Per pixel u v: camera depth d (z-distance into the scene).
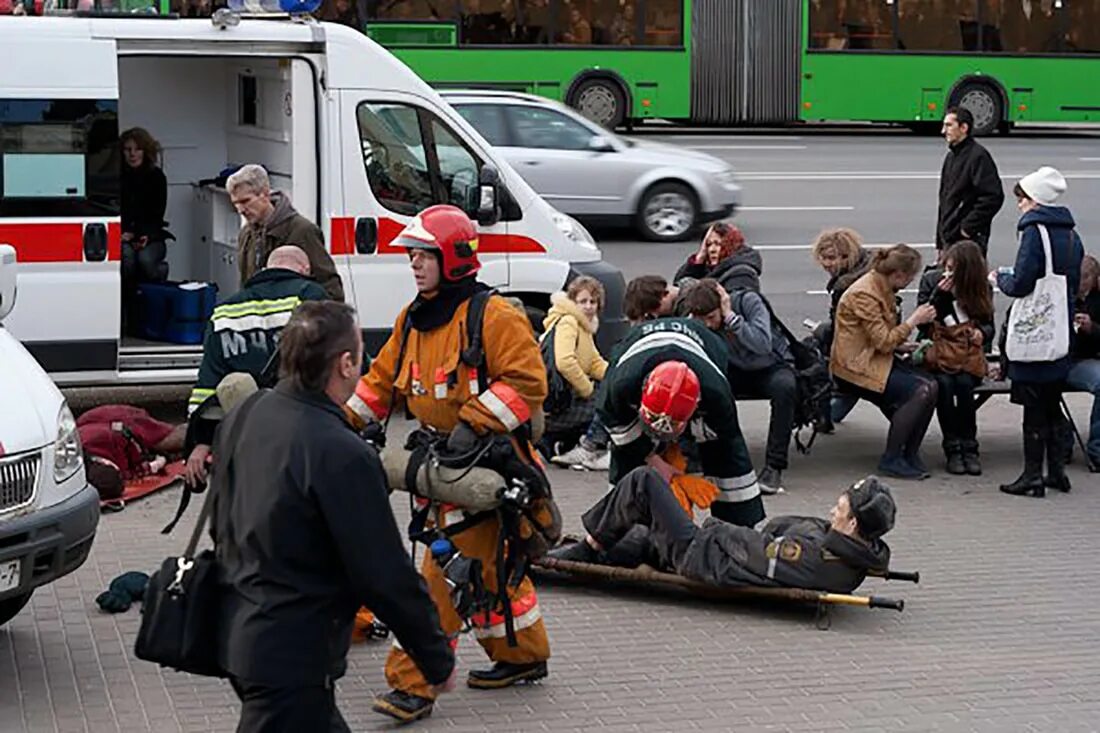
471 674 9.25
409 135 15.42
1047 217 13.41
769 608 10.77
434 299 8.55
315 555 6.19
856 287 14.42
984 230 19.27
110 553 11.52
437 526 8.66
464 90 28.22
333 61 15.07
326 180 15.12
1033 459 13.85
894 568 11.79
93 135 14.37
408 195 15.44
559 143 27.80
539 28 40.12
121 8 14.84
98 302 14.55
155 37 14.55
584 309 14.31
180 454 13.55
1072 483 14.42
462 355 8.45
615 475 10.94
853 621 10.61
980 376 14.52
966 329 14.46
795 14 42.22
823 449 15.48
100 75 14.38
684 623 10.46
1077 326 14.64
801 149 40.91
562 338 14.16
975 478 14.51
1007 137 44.47
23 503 9.00
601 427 14.25
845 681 9.54
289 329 6.29
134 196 16.20
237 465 6.29
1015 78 43.31
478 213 15.44
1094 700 9.35
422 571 8.83
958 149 19.27
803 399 13.91
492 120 27.56
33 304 14.34
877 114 42.94
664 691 9.30
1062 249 13.45
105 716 8.71
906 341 14.67
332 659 6.27
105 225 14.49
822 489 14.01
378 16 39.06
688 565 10.59
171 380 15.16
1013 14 43.25
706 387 10.15
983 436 16.17
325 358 6.25
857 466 14.84
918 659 9.94
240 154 16.69
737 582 10.48
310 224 12.02
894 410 14.43
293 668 6.16
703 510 12.31
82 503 9.38
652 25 41.16
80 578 10.96
